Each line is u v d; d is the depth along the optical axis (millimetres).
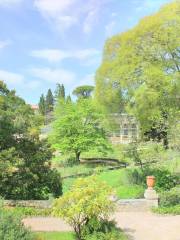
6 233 14219
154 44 33000
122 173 36281
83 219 18172
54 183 25688
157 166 30594
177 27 32906
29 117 26484
